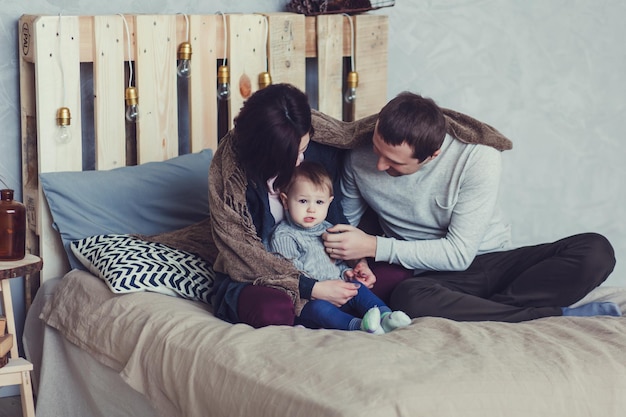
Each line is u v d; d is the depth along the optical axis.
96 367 2.40
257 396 1.83
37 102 2.71
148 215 2.79
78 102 2.78
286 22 3.11
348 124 2.62
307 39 3.19
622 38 3.82
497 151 2.54
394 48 3.47
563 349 1.94
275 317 2.24
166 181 2.84
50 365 2.60
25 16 2.76
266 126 2.21
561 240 2.62
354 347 1.92
